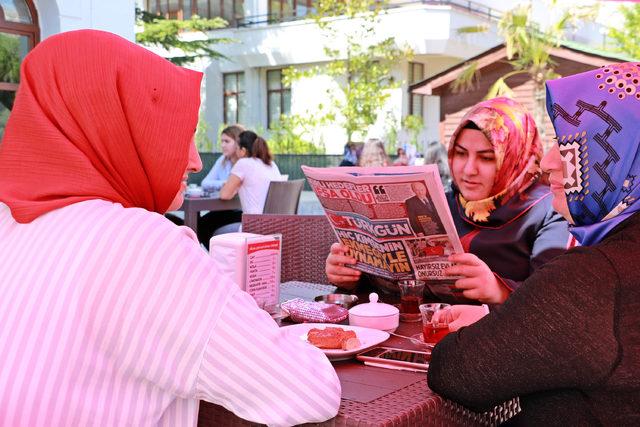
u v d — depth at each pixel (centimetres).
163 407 106
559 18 1480
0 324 102
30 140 111
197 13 2541
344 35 1809
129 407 103
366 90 1725
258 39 2220
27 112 111
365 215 177
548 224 218
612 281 103
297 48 2141
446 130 1591
